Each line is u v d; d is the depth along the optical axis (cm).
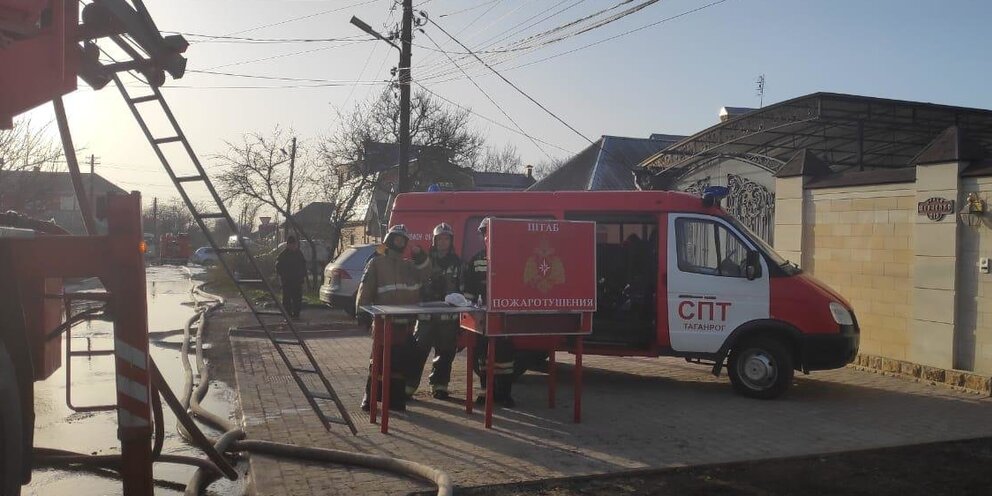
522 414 811
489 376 741
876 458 667
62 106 482
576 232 752
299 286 1881
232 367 1152
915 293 1019
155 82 591
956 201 963
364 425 755
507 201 1018
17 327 410
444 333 844
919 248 1011
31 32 416
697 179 1702
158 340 1459
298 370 737
